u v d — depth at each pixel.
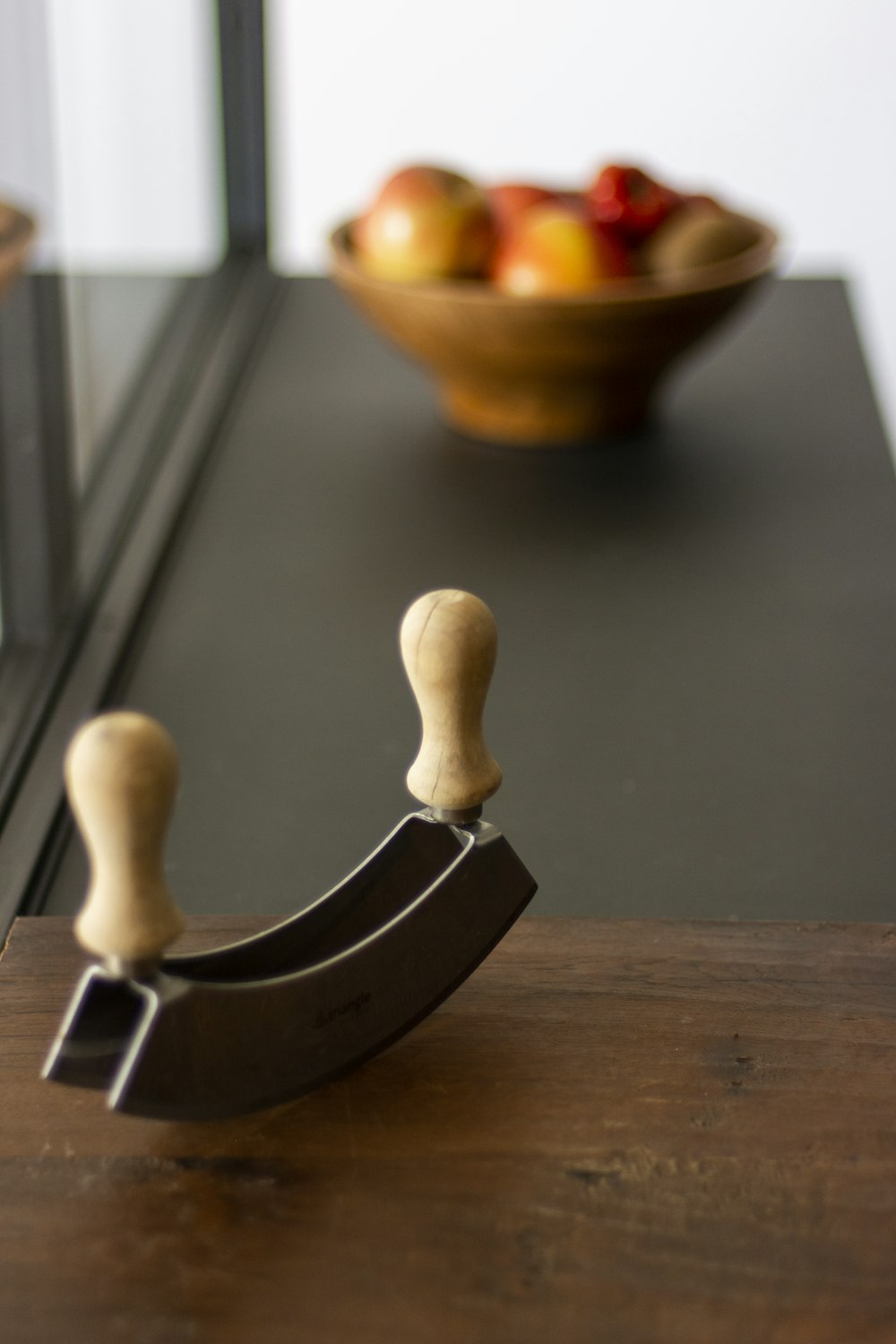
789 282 2.12
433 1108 0.90
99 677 1.26
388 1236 0.85
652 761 1.19
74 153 1.42
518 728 1.22
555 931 1.00
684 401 1.78
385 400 1.79
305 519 1.52
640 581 1.40
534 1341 0.81
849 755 1.20
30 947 0.98
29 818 1.12
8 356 1.25
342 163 3.82
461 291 1.50
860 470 1.61
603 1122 0.89
